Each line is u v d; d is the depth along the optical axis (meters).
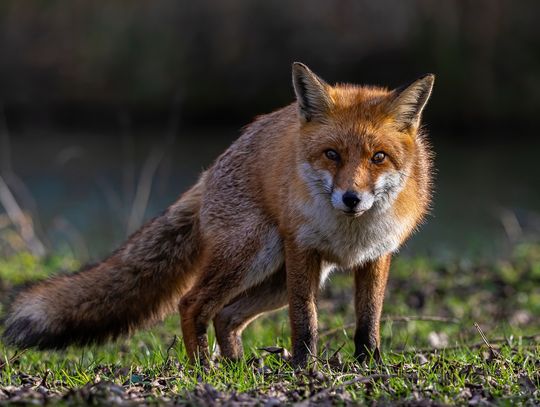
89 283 9.86
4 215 20.72
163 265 10.07
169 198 25.59
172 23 40.53
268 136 9.54
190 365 8.98
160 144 34.50
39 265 15.98
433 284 15.48
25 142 34.41
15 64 41.28
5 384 8.15
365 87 9.77
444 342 11.54
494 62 37.19
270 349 8.99
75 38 41.81
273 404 6.93
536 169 30.00
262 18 40.12
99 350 10.89
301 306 8.97
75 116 39.56
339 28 39.97
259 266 9.39
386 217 8.77
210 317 9.49
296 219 8.86
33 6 42.28
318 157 8.60
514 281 15.60
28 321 9.59
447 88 37.06
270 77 39.59
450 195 26.59
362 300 9.16
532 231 21.88
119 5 41.31
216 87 39.72
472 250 19.50
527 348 9.66
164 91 39.75
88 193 25.89
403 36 38.75
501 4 37.25
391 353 9.70
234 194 9.55
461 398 7.29
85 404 6.82
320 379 7.79
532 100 36.75
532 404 7.19
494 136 36.88
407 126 8.83
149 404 6.97
